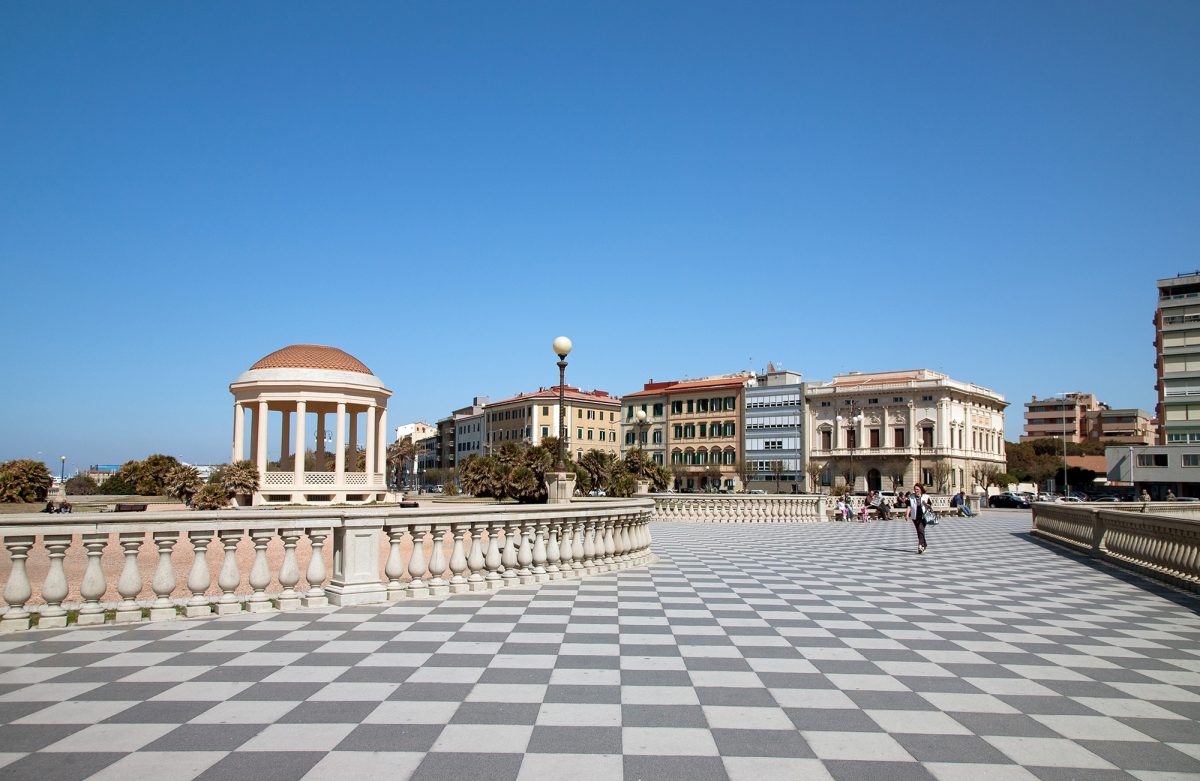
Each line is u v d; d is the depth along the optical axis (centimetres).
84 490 6744
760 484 9700
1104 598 1229
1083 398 15675
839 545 2283
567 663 732
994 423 10350
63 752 491
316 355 4547
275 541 1859
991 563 1789
